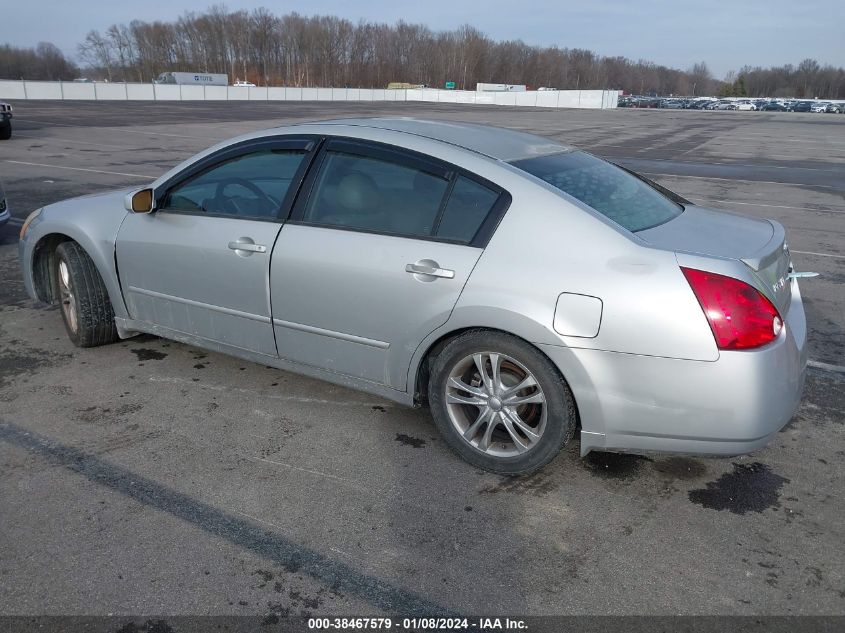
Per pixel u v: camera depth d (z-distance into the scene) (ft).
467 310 9.17
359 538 8.30
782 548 8.28
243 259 11.14
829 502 9.27
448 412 9.93
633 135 87.81
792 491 9.52
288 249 10.66
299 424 11.14
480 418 9.70
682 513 8.96
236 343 11.80
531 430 9.39
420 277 9.52
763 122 135.85
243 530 8.39
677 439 8.54
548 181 9.59
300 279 10.57
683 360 8.20
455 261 9.30
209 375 12.93
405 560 7.93
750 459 10.34
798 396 8.83
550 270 8.75
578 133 88.63
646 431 8.61
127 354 13.85
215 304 11.76
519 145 10.80
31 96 152.46
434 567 7.82
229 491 9.21
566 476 9.78
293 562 7.85
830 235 27.86
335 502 9.03
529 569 7.82
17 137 60.95
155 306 12.68
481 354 9.44
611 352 8.46
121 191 14.11
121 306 13.23
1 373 12.83
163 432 10.77
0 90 147.13
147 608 7.08
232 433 10.80
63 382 12.49
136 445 10.35
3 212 21.76
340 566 7.80
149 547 8.03
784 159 60.08
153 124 82.12
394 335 9.96
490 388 9.51
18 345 14.25
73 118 89.71
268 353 11.48
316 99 201.05
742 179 45.55
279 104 162.71
